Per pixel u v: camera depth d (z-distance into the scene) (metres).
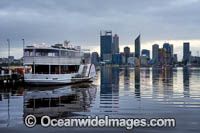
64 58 45.88
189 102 26.62
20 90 36.75
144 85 48.78
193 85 48.50
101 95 32.31
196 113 21.09
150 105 24.70
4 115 19.67
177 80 65.44
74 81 48.03
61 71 45.19
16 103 25.25
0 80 41.19
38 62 42.09
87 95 31.98
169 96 31.61
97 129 16.41
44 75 41.44
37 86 42.22
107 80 66.00
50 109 22.16
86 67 54.53
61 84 44.16
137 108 23.11
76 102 26.17
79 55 53.19
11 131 15.70
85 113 20.64
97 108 22.91
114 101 27.17
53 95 31.55
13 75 45.84
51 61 43.00
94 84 50.47
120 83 54.34
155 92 36.09
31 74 41.41
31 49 42.31
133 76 91.19
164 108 23.19
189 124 17.67
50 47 42.88
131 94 33.69
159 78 76.25
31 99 27.97
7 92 34.31
